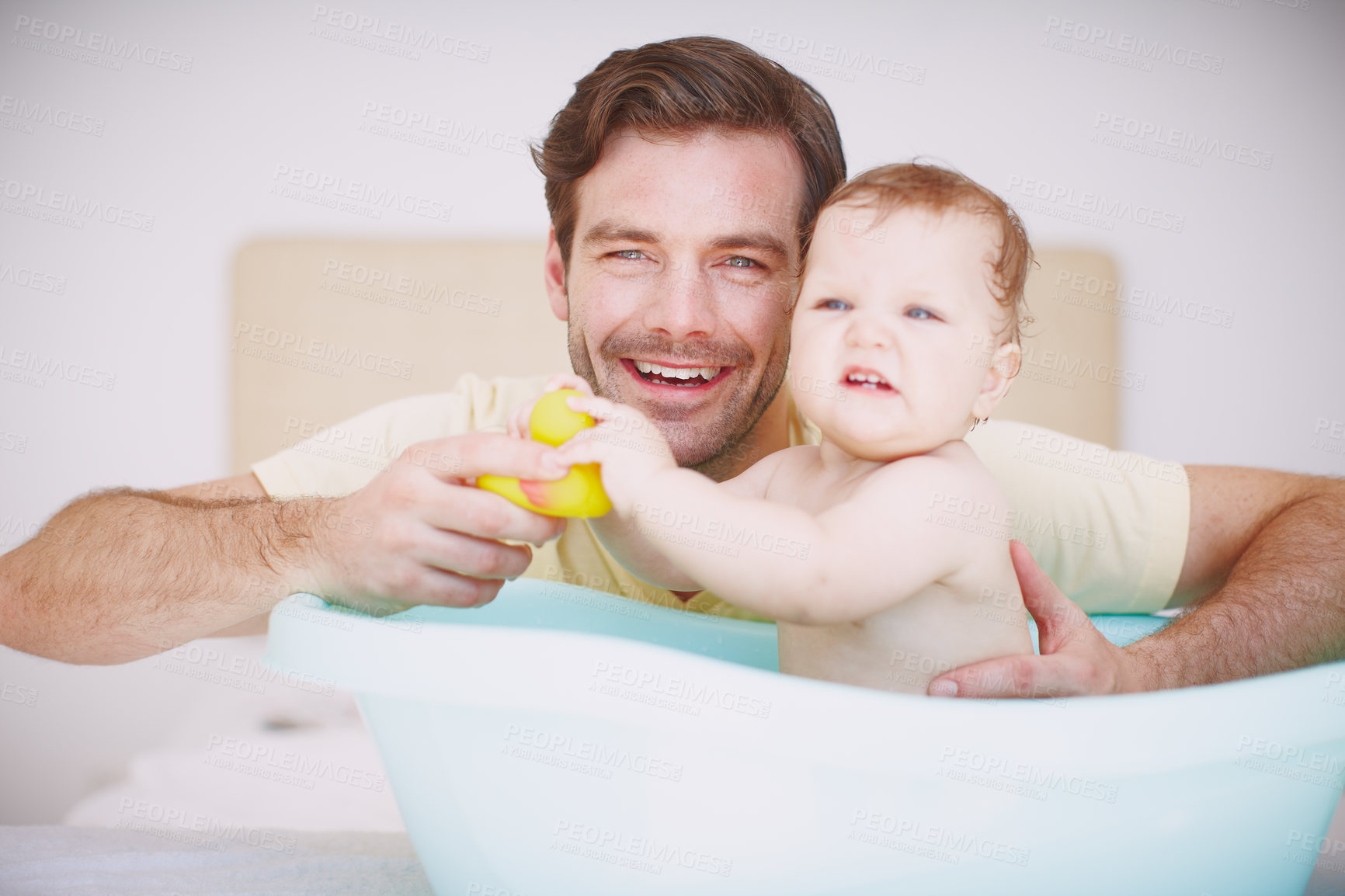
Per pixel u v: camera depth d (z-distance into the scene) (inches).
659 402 44.9
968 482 29.2
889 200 30.5
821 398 30.7
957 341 29.9
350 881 36.8
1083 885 23.0
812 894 22.6
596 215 44.0
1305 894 36.5
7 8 95.7
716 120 42.3
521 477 29.7
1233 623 34.3
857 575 26.6
